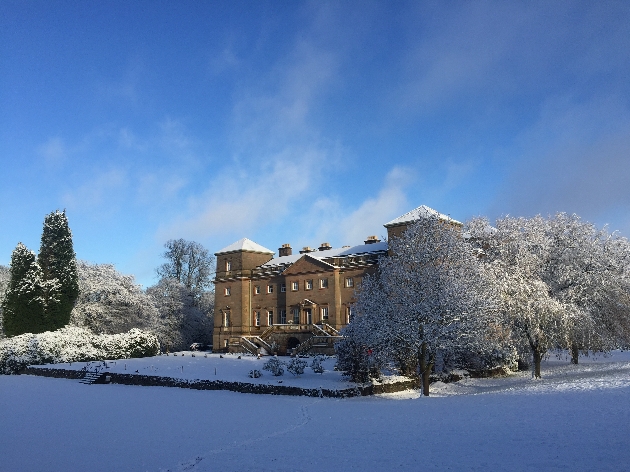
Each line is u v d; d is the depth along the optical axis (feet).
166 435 61.26
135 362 164.35
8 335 187.32
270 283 260.21
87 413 81.00
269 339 230.27
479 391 107.04
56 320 191.31
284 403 91.81
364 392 104.17
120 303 228.02
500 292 111.65
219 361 166.81
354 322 117.08
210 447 53.67
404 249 116.88
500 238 140.77
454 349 115.24
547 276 125.80
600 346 120.88
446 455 43.19
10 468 46.75
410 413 70.49
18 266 190.19
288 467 43.27
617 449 40.42
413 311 105.29
